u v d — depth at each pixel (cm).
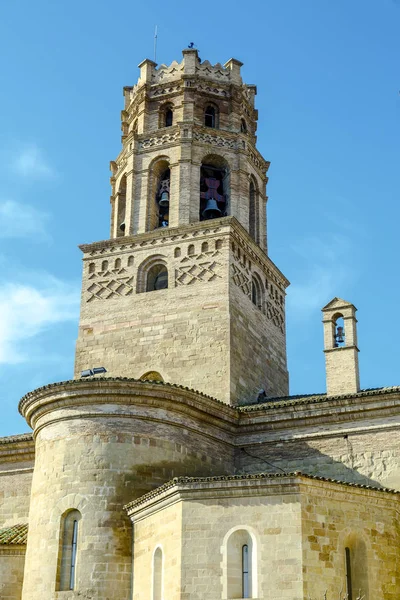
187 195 4619
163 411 3566
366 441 3584
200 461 3625
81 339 4497
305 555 2797
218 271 4353
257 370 4431
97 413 3497
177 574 2886
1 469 4278
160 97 4991
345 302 4031
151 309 4409
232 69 5081
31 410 3666
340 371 3906
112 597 3191
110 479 3381
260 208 4984
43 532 3378
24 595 3353
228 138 4866
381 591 2950
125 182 4972
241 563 2852
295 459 3688
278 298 4956
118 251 4634
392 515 3100
